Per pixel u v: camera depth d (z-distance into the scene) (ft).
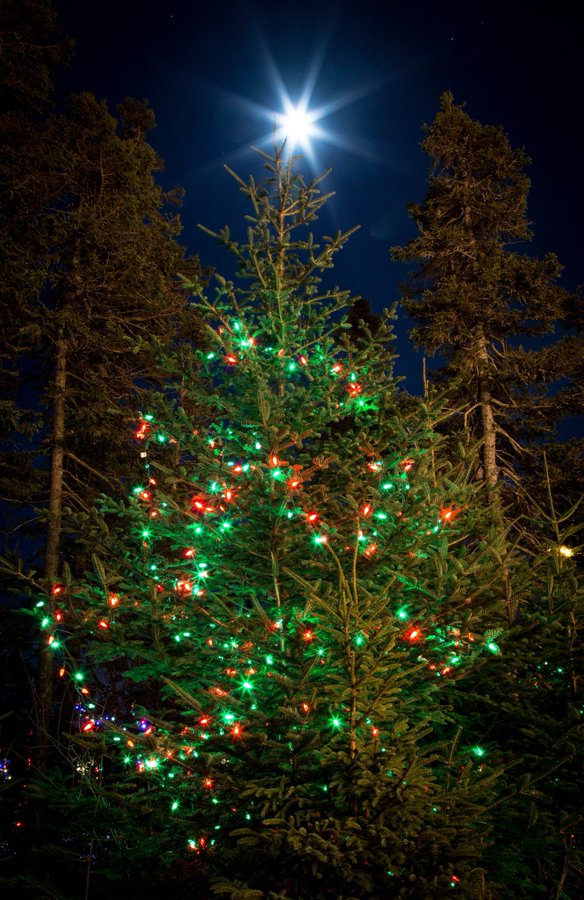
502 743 15.12
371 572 15.25
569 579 15.34
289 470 15.55
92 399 41.96
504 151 53.88
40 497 41.73
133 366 46.37
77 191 46.14
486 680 14.96
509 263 48.60
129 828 14.37
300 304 19.76
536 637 14.39
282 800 11.64
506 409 49.93
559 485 44.37
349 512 16.08
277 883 11.57
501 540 15.47
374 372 19.20
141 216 49.21
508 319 49.70
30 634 32.45
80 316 42.19
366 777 10.76
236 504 16.46
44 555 40.32
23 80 44.34
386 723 12.88
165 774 15.02
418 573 15.42
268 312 19.57
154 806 14.35
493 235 54.03
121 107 60.70
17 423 37.63
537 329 49.96
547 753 13.79
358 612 11.67
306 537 15.35
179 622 15.71
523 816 12.36
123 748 14.33
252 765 12.07
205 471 17.30
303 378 20.10
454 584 13.14
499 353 49.26
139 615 16.01
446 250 51.98
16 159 41.45
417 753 11.21
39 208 44.06
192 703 12.78
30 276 38.70
